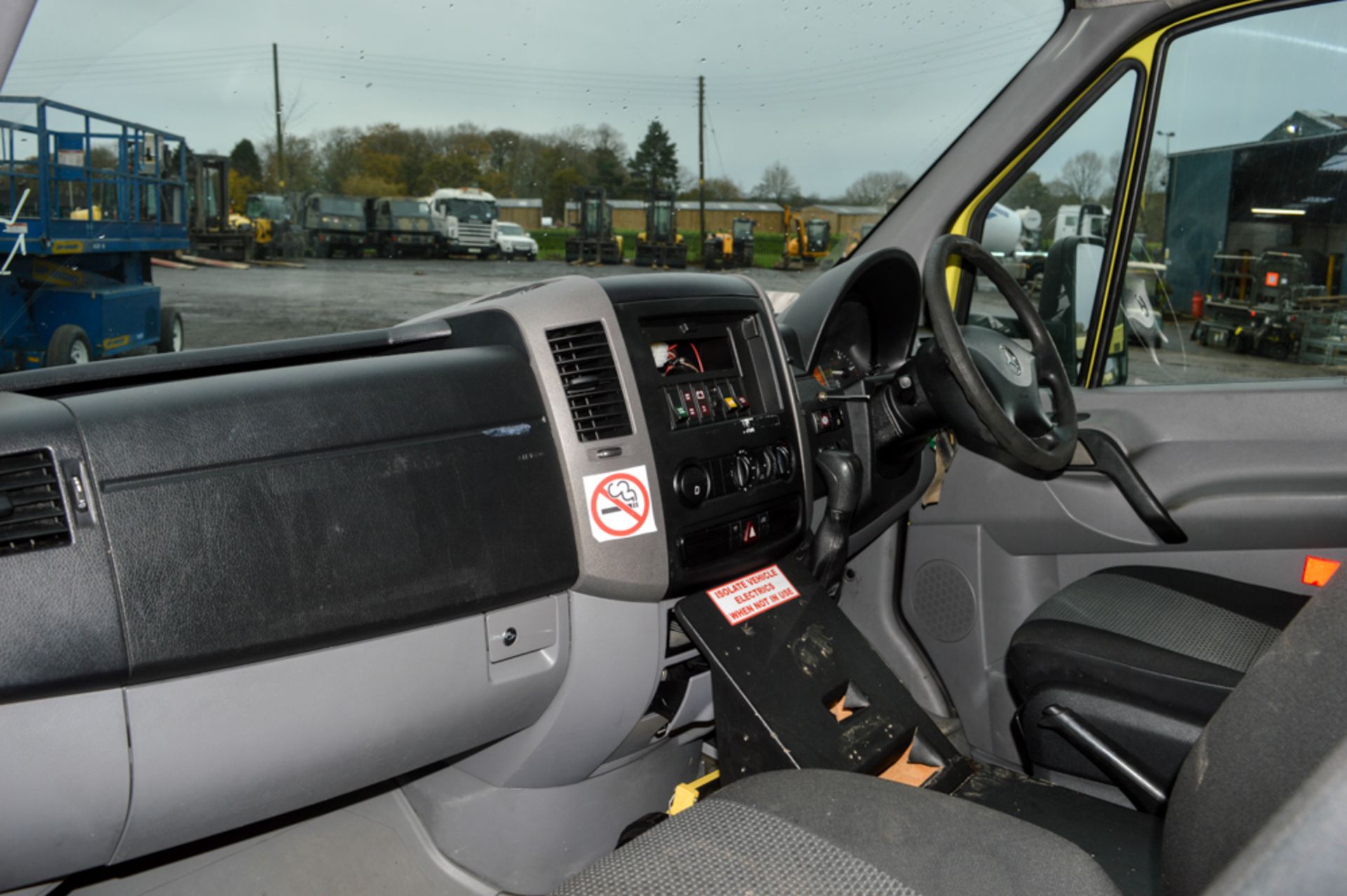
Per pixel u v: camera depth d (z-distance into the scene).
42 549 0.99
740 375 1.58
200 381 1.17
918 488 2.09
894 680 1.53
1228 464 2.00
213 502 1.08
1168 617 1.69
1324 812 0.52
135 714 1.06
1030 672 1.68
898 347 2.04
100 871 1.48
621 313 1.39
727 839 0.70
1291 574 1.97
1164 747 1.49
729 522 1.49
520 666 1.35
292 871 1.57
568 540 1.34
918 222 2.25
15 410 1.04
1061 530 2.10
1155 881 1.20
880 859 0.66
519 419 1.31
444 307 1.55
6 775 1.00
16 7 0.87
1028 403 1.78
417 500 1.21
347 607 1.16
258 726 1.14
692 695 1.57
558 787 1.60
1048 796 1.41
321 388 1.20
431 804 1.66
